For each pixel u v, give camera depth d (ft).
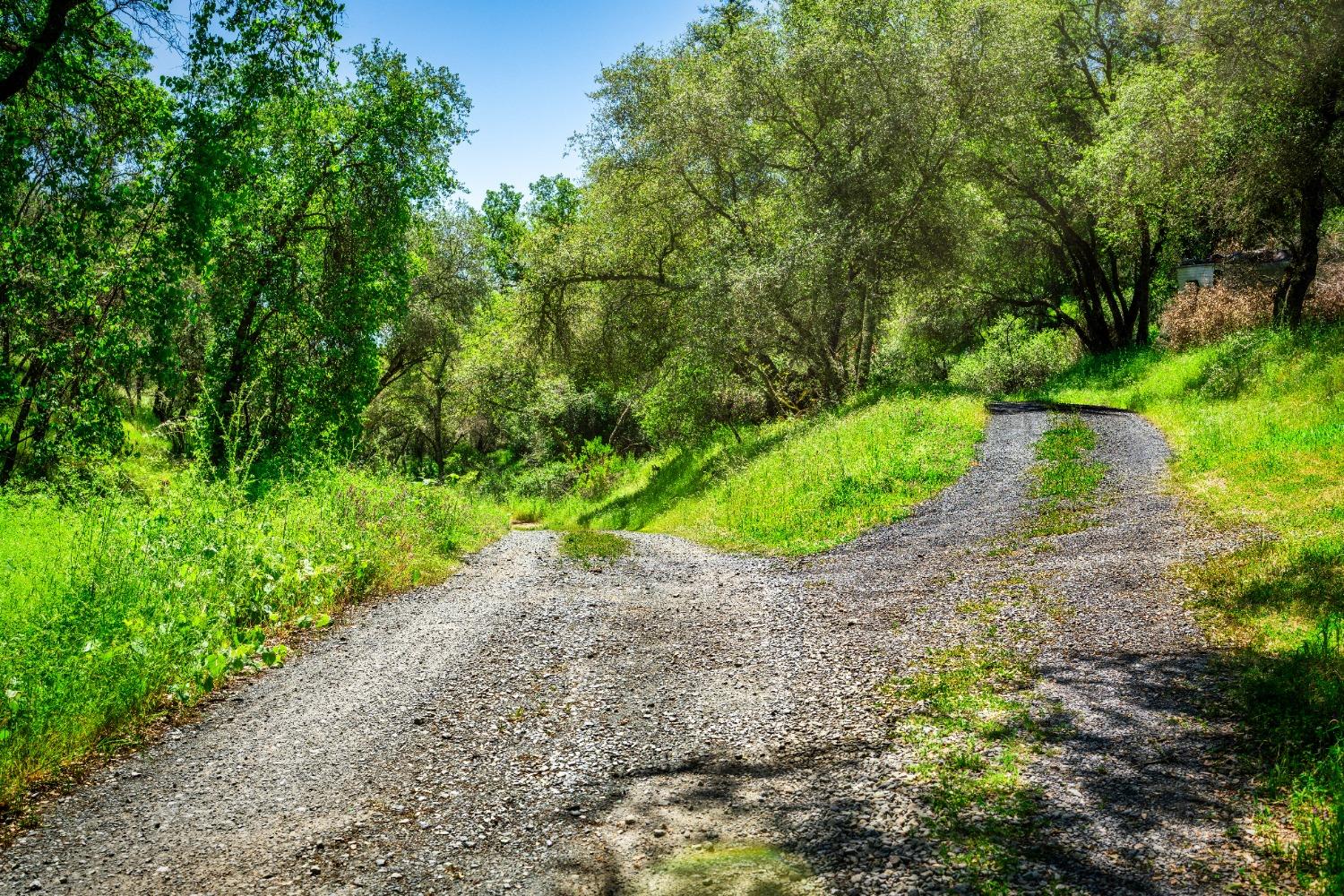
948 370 117.91
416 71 78.95
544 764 14.97
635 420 140.05
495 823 12.80
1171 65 66.44
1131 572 25.05
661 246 90.63
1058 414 63.05
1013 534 33.68
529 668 20.70
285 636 23.73
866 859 11.14
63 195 52.85
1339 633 17.03
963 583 26.96
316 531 30.40
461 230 126.11
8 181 50.08
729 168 81.00
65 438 57.52
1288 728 13.75
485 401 133.18
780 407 99.45
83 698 16.47
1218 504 31.71
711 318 75.82
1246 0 50.93
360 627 24.75
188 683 18.93
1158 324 110.83
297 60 58.80
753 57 76.02
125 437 59.82
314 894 10.87
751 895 10.45
